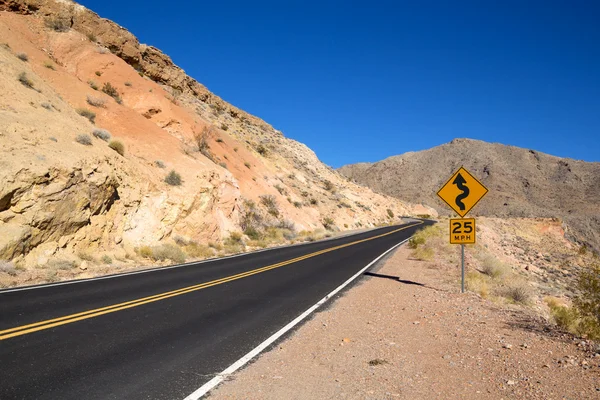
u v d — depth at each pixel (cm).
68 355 575
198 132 3288
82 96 2525
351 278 1390
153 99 3044
